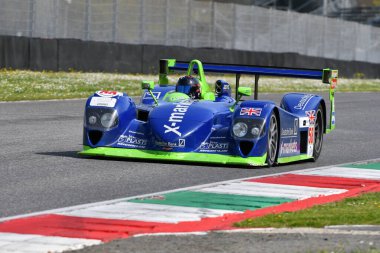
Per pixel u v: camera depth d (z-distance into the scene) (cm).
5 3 10462
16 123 5719
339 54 16200
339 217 2644
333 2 18562
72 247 2153
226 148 3850
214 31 13575
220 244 2220
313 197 3112
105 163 3850
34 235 2308
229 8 13850
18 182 3278
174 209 2769
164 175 3562
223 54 12250
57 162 3866
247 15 14162
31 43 9969
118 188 3209
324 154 4847
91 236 2305
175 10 12850
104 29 11794
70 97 8131
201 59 11944
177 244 2211
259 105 3894
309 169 4009
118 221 2534
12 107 6950
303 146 4381
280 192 3228
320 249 2180
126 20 12125
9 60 9762
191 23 13138
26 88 8575
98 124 3941
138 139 3928
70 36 11312
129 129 3956
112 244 2198
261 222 2541
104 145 3938
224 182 3419
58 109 6969
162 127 3875
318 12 18312
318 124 4559
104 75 10575
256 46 14375
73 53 10450
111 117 3925
